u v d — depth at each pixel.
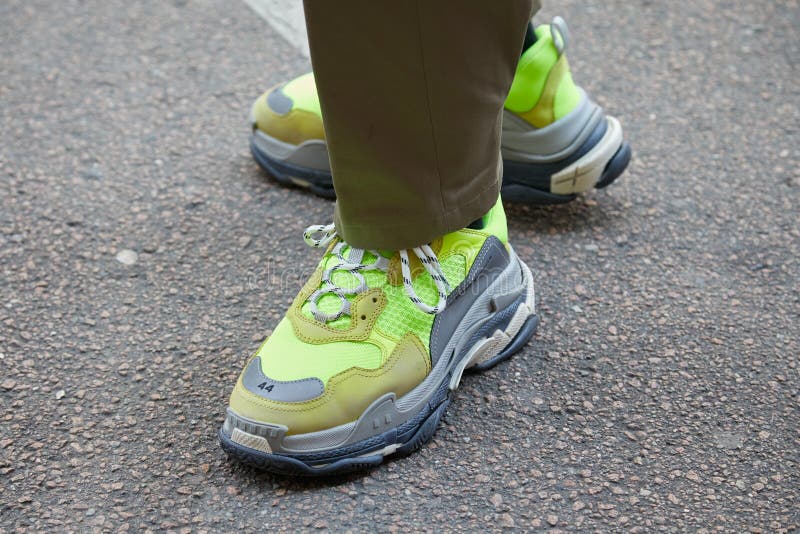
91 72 2.34
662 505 1.25
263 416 1.21
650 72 2.37
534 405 1.41
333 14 1.07
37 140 2.07
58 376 1.46
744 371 1.48
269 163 1.92
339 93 1.13
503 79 1.20
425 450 1.33
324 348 1.26
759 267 1.73
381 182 1.19
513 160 1.78
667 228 1.83
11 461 1.31
